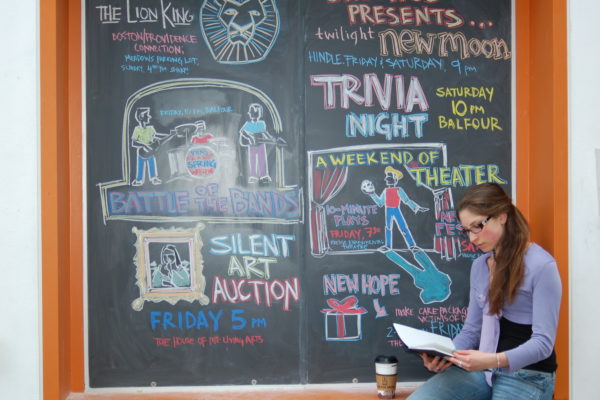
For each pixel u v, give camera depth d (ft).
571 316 9.09
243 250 9.82
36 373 8.91
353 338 9.91
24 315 8.90
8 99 8.92
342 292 9.90
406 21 9.96
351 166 9.92
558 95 9.14
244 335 9.82
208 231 9.80
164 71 9.80
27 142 8.93
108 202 9.71
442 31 9.98
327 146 9.91
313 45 9.92
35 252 8.92
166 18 9.81
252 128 9.86
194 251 9.78
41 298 8.93
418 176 9.96
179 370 9.77
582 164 9.14
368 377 9.91
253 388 9.80
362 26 9.95
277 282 9.86
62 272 9.23
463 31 10.00
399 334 8.32
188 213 9.78
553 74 9.16
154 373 9.75
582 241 9.12
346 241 9.90
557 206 9.12
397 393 9.61
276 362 9.84
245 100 9.87
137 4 9.77
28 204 8.92
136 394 9.62
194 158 9.81
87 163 9.70
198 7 9.84
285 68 9.91
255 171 9.86
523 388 7.72
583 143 9.15
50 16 8.96
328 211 9.90
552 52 9.18
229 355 9.80
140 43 9.78
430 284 9.95
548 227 9.33
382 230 9.93
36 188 8.93
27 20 8.95
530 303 7.95
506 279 7.91
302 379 9.86
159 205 9.76
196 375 9.78
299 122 9.89
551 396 7.86
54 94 8.97
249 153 9.85
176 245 9.78
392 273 9.93
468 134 10.01
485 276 8.62
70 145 9.66
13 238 8.89
